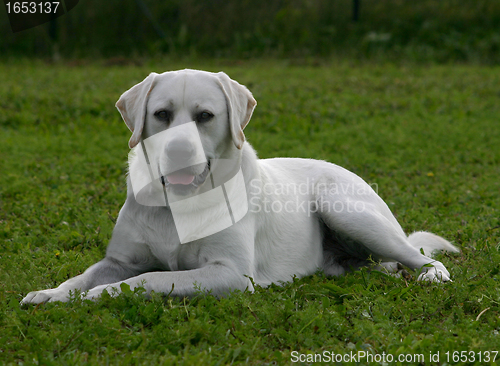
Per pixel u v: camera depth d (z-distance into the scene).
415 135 11.20
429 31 23.69
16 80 16.69
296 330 3.49
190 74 4.29
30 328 3.38
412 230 6.05
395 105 14.20
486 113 13.30
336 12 24.97
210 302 3.86
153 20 24.73
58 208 6.52
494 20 23.88
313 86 16.30
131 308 3.68
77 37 24.19
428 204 7.15
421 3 25.11
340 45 23.52
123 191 7.34
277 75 18.56
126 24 24.67
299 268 5.03
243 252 4.37
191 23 24.98
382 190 7.62
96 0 24.73
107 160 9.05
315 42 23.62
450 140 10.77
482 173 8.77
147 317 3.61
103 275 4.43
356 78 17.72
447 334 3.47
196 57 22.86
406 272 4.97
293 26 24.42
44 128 11.60
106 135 10.91
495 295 4.03
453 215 6.55
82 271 4.66
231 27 24.89
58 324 3.48
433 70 19.69
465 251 5.28
